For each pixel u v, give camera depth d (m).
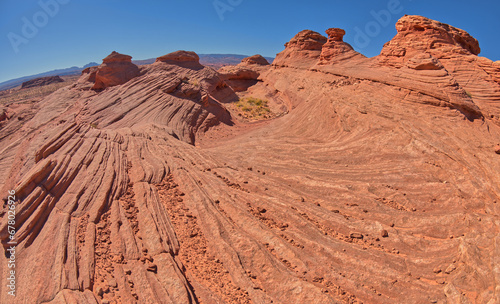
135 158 17.80
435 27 31.20
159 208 13.73
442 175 17.48
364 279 10.56
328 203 15.65
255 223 13.08
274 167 20.27
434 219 13.93
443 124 21.39
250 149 24.11
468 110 22.84
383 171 18.48
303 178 18.22
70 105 36.94
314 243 12.05
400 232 13.23
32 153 16.88
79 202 12.94
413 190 16.58
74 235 11.24
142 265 10.34
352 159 20.39
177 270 10.29
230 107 46.38
